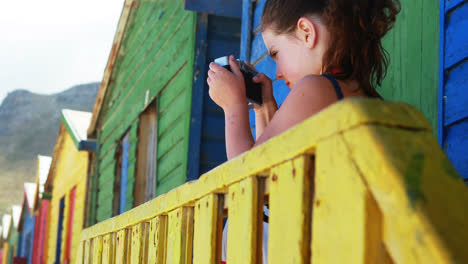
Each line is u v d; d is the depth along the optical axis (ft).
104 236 7.91
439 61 7.00
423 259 2.08
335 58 4.86
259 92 6.10
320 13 4.98
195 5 17.28
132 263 6.42
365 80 4.82
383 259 2.40
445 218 2.12
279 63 5.39
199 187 4.55
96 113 34.83
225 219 14.62
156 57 23.06
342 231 2.55
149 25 24.54
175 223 5.13
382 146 2.32
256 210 3.61
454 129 6.68
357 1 4.99
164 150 20.58
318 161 2.80
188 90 17.69
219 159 17.46
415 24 7.78
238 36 18.12
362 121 2.43
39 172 56.29
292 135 3.07
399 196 2.19
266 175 3.62
